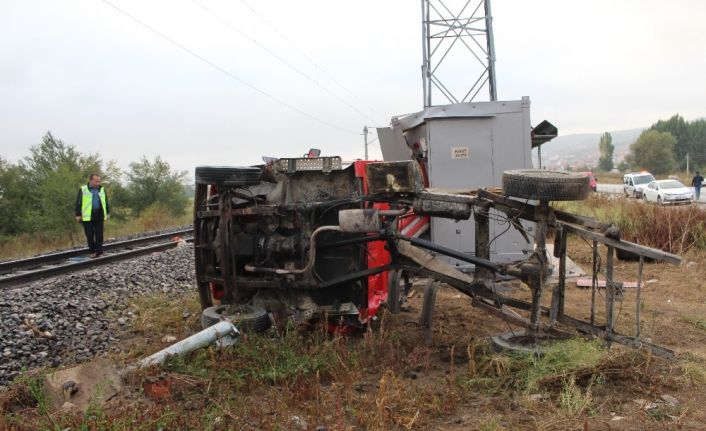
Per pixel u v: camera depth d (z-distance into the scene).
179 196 37.97
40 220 24.41
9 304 7.39
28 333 6.21
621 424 4.05
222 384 4.66
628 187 41.06
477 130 10.22
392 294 6.30
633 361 4.97
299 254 6.16
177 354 5.01
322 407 4.31
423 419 4.16
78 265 11.63
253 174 5.96
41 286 8.93
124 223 31.80
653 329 6.78
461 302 8.39
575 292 9.20
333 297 6.37
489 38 15.32
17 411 4.23
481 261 5.59
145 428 3.78
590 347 5.01
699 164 114.88
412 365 5.29
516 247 10.24
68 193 24.33
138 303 8.01
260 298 6.39
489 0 15.27
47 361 5.62
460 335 6.52
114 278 9.62
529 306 5.58
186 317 7.30
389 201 5.85
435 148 10.27
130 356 5.73
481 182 10.24
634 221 14.06
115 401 4.32
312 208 6.05
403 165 5.48
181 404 4.35
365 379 5.05
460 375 5.04
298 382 4.73
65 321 6.81
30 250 20.77
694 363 5.15
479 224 5.70
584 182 4.99
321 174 6.45
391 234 5.88
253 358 5.08
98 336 6.47
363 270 6.11
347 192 6.32
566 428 4.00
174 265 11.40
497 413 4.32
